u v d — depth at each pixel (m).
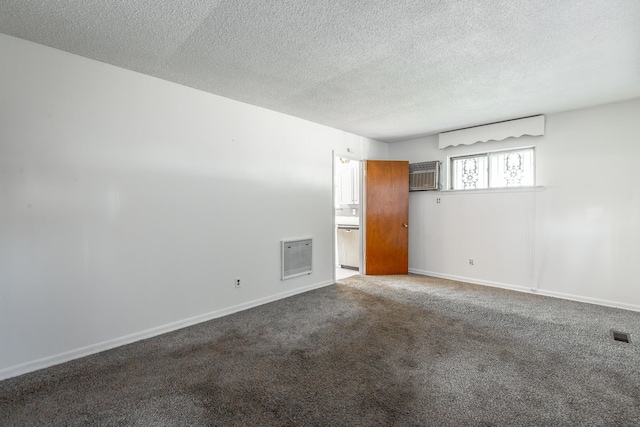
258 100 3.56
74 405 1.89
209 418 1.78
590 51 2.46
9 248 2.22
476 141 4.68
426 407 1.87
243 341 2.78
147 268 2.88
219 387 2.08
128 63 2.65
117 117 2.70
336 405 1.89
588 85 3.14
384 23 2.07
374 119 4.34
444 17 2.00
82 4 1.86
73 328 2.48
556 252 4.09
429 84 3.11
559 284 4.06
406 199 5.44
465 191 4.88
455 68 2.75
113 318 2.68
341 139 4.96
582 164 3.90
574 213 3.96
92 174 2.57
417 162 5.51
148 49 2.42
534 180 4.27
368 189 5.39
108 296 2.65
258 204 3.78
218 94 3.36
